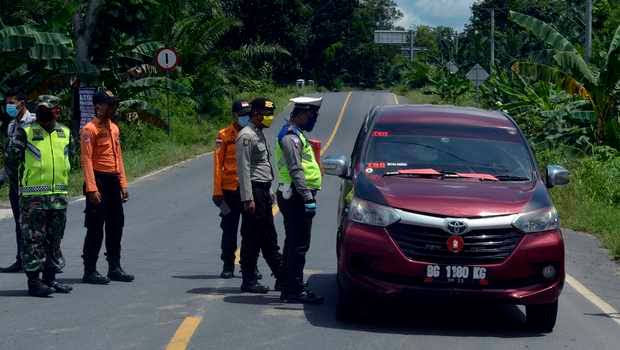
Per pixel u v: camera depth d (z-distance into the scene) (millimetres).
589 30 32906
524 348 8500
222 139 11688
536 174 10008
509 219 8758
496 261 8688
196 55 47719
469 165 10016
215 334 8617
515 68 28516
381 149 10234
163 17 41469
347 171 10141
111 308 9688
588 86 27844
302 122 10031
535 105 33438
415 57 112938
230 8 90812
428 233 8664
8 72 26328
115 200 11227
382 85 134250
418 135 10445
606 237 15969
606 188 21547
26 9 29344
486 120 10898
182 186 23359
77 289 10766
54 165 10359
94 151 11039
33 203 10242
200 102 47969
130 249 13805
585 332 9320
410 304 10539
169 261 12875
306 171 10078
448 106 11594
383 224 8773
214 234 15445
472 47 88250
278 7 93812
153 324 8961
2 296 10312
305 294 10258
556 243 8875
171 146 33844
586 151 27922
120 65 35812
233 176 11656
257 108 10414
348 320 9328
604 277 12727
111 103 11078
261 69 76438
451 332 9094
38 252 10289
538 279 8836
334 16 126688
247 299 10359
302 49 107312
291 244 10172
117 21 34031
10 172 10617
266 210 10617
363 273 8828
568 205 19500
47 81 27484
